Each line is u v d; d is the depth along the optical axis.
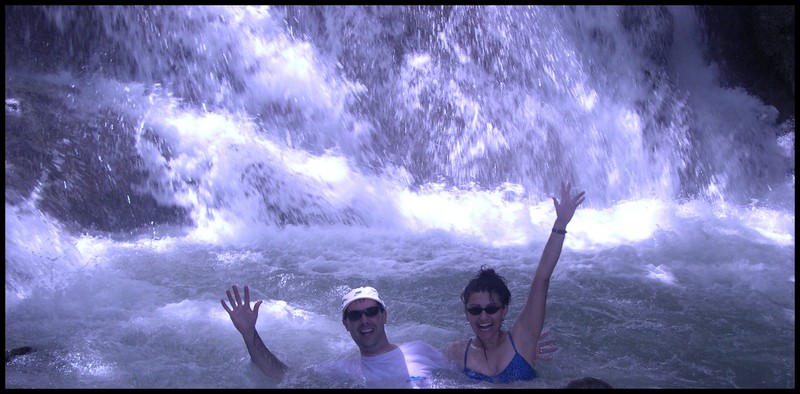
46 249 8.20
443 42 12.35
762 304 7.48
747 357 6.22
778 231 10.45
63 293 7.34
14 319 6.72
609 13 13.12
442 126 12.08
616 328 6.76
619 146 12.62
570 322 6.91
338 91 11.80
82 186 9.45
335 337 6.50
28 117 9.82
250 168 10.30
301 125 11.51
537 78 12.59
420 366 5.13
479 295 5.04
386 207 10.66
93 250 8.68
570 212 5.09
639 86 13.11
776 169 13.54
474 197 11.40
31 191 8.94
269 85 11.49
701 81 13.91
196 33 11.41
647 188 12.53
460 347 5.23
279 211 10.17
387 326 6.86
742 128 13.55
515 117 12.25
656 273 8.38
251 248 9.11
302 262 8.65
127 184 9.77
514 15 12.59
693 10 14.02
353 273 8.29
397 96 12.08
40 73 10.88
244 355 5.98
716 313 7.20
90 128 10.02
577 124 12.48
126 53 11.26
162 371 5.72
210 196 10.05
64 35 11.09
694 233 9.70
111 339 6.34
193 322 6.69
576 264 8.55
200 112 11.01
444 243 9.43
